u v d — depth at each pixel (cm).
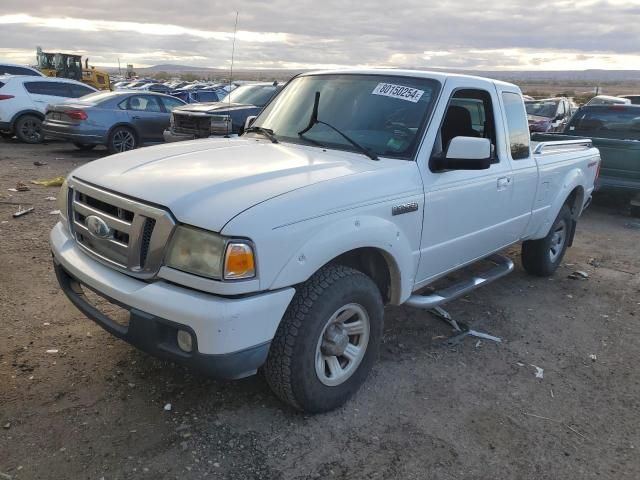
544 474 292
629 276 638
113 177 315
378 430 317
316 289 299
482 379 384
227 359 267
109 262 300
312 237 286
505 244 493
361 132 387
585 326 489
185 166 325
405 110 387
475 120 443
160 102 1370
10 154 1275
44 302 448
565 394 373
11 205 755
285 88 471
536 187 507
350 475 281
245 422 315
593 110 1066
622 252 740
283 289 278
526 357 422
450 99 394
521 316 502
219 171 310
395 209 337
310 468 283
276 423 316
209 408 325
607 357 432
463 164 363
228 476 273
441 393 362
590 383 390
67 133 1250
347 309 320
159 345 276
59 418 307
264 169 316
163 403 327
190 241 267
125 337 291
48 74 2969
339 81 431
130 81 4684
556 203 555
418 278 383
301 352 295
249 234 262
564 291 576
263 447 296
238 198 276
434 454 301
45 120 1312
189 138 1069
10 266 521
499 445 313
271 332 278
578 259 699
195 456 285
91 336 398
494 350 429
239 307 262
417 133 372
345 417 327
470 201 408
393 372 383
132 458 280
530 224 522
